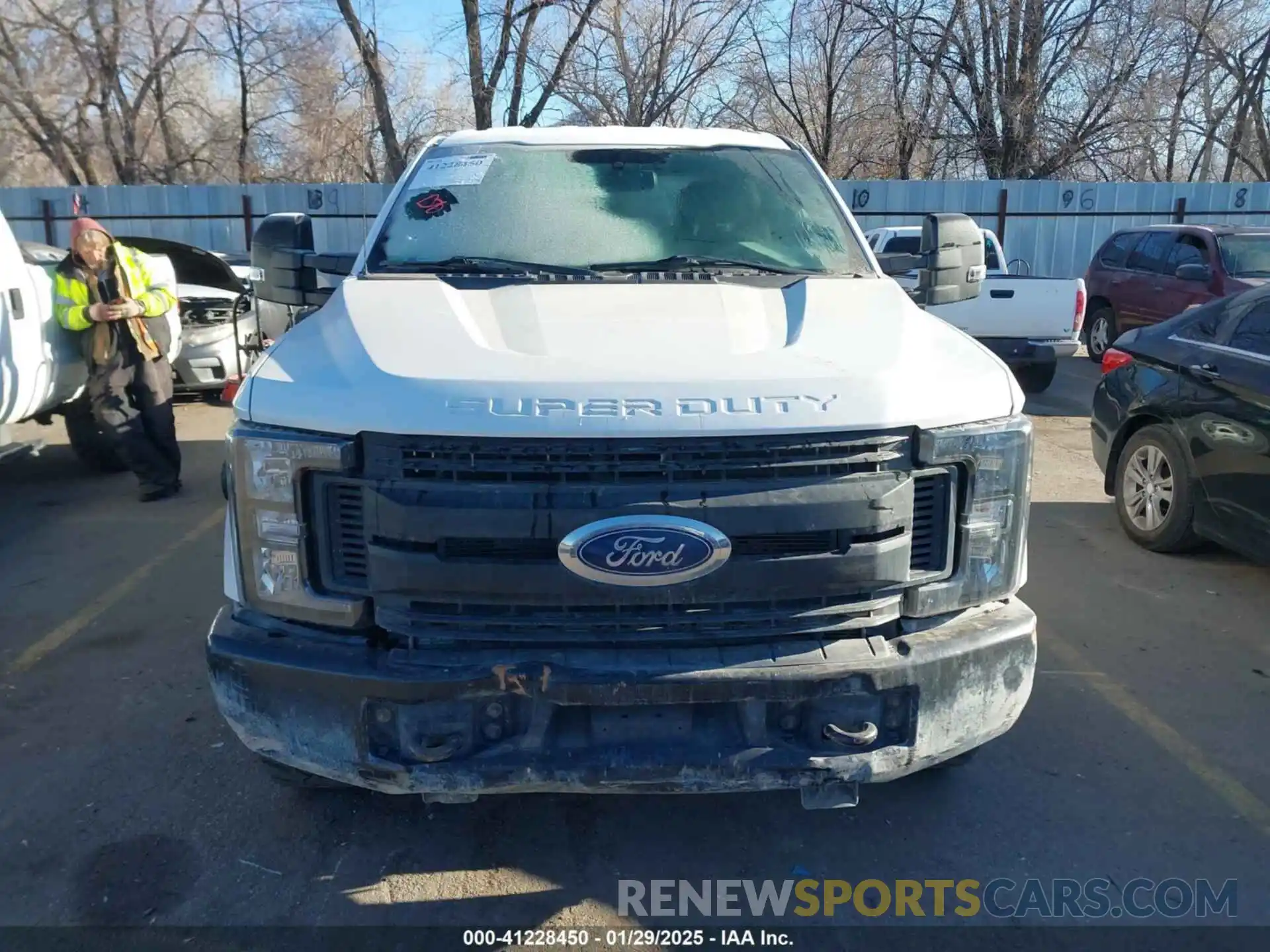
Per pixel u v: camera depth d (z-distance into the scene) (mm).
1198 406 5320
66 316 6348
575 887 2949
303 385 2574
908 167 25000
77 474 7613
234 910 2828
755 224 3766
